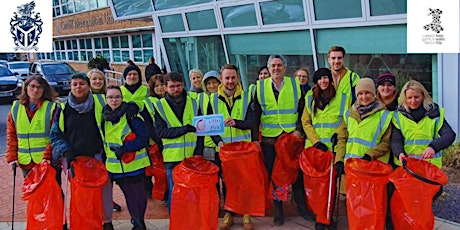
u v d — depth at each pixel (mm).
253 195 4551
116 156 4422
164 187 5453
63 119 4395
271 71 4719
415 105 3996
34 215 4195
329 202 4383
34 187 4133
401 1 6801
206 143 5047
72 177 4203
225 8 10125
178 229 4156
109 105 4398
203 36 11305
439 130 3943
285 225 4789
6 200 6020
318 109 4570
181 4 11383
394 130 4109
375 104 4184
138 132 4449
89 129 4426
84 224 4180
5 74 17031
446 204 5062
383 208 3920
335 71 4621
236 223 4875
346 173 4004
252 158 4457
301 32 8664
